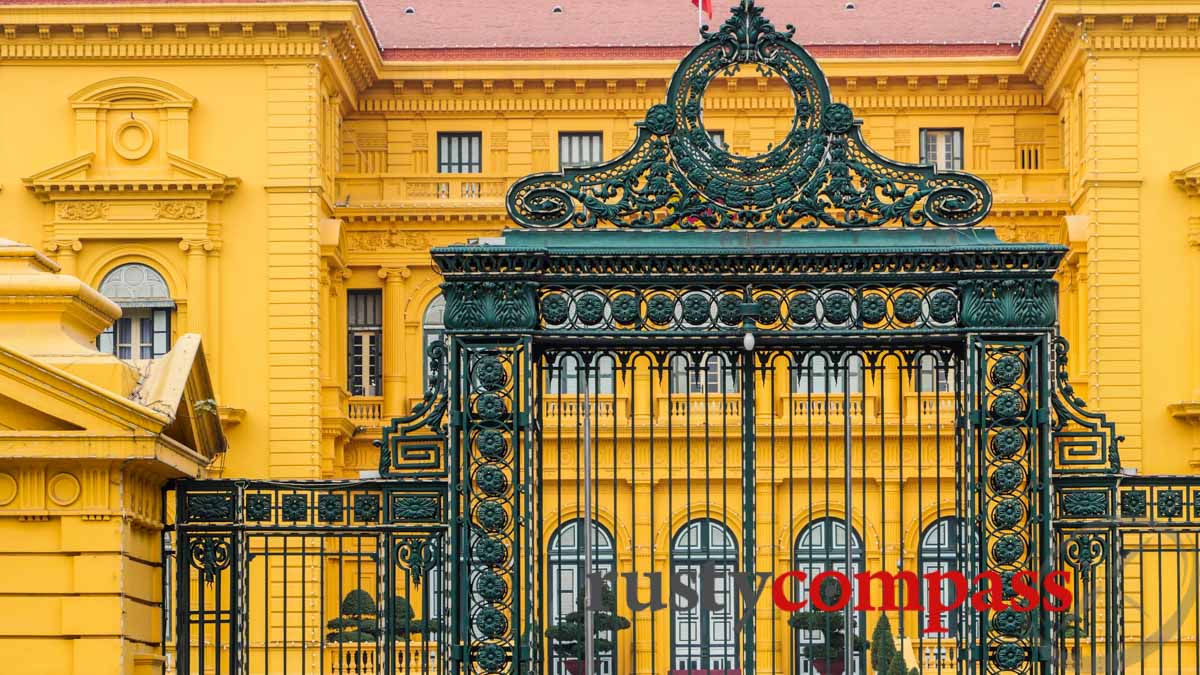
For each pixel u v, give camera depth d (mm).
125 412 27125
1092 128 74188
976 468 28984
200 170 73875
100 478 27391
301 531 29219
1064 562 28984
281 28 74188
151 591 28938
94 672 27047
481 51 80625
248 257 74438
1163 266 73750
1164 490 31609
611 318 29188
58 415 27188
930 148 80875
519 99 81062
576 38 83625
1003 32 83125
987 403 28812
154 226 74250
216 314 74125
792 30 29594
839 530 65188
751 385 29562
